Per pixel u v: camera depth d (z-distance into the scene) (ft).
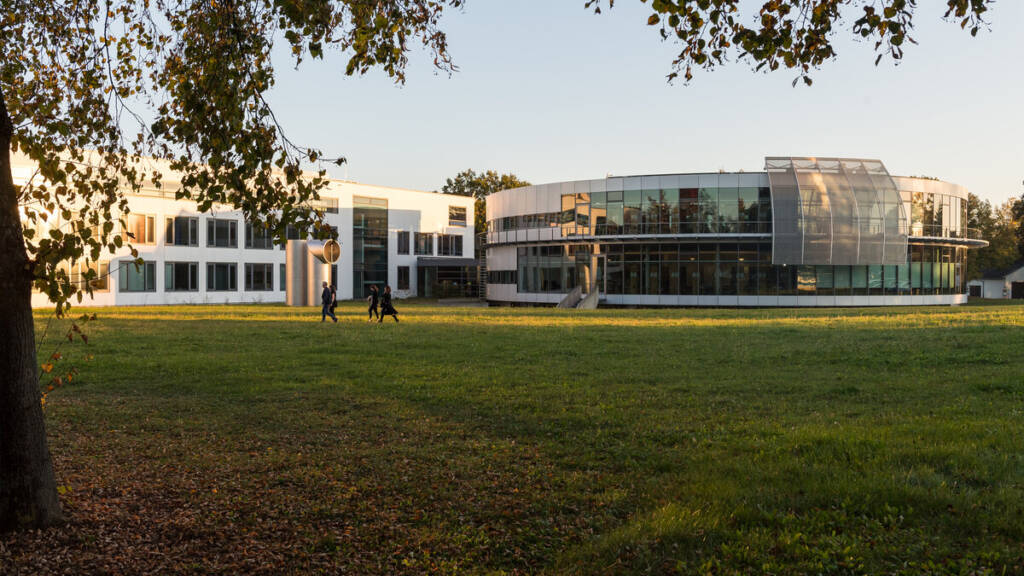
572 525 17.63
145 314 98.07
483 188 310.86
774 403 31.78
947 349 49.06
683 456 22.99
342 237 195.42
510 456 23.67
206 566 15.10
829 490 18.76
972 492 18.15
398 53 20.49
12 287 15.74
